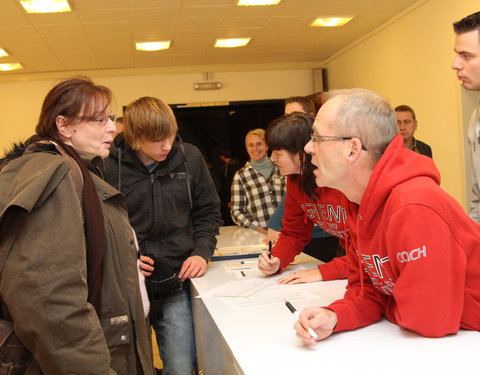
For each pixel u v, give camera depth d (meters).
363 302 1.34
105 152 1.49
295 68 7.82
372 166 1.25
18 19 4.84
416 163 1.21
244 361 1.12
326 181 1.33
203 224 2.25
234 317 1.46
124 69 7.40
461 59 1.93
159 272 2.01
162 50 6.43
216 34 5.84
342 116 1.23
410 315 1.14
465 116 4.53
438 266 1.10
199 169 2.20
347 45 6.87
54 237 1.16
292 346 1.20
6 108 7.29
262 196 3.83
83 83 1.44
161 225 2.08
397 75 5.68
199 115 7.76
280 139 1.82
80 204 1.29
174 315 2.12
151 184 2.06
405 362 1.06
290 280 1.84
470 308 1.18
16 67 6.82
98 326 1.22
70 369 1.16
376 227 1.24
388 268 1.25
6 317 1.26
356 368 1.05
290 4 4.95
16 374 1.20
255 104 7.79
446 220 1.12
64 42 5.73
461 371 1.00
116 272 1.42
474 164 2.19
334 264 1.87
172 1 4.61
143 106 1.91
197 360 2.18
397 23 5.58
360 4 5.13
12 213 1.16
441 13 4.76
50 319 1.14
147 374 1.52
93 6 4.61
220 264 2.31
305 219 2.06
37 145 1.31
